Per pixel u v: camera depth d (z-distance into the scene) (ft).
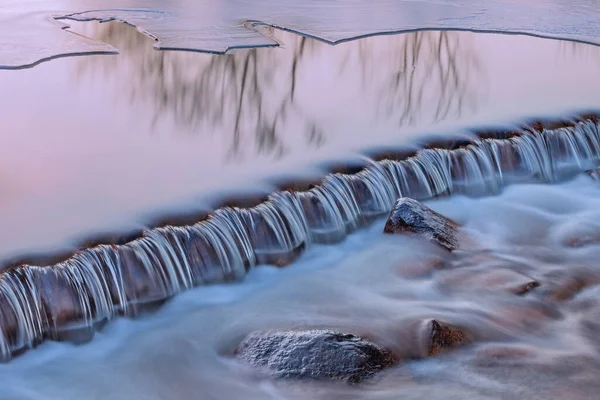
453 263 22.81
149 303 19.48
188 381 17.65
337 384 16.97
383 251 23.21
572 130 30.30
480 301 21.01
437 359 18.35
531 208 26.91
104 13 46.03
